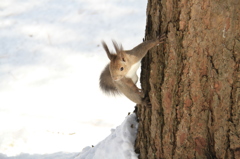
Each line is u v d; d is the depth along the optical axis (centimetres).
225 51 581
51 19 1867
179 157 641
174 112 632
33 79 1429
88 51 1573
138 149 714
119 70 700
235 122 588
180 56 612
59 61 1530
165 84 634
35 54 1605
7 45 1691
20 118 1186
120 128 768
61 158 948
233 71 582
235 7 568
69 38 1686
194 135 624
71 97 1300
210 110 606
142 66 692
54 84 1384
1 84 1416
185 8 592
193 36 594
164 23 625
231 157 596
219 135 602
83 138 1058
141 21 1698
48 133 1089
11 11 1978
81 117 1180
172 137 643
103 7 1895
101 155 771
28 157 976
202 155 625
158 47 639
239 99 582
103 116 1175
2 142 1045
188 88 612
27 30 1794
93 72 1432
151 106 668
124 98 1280
